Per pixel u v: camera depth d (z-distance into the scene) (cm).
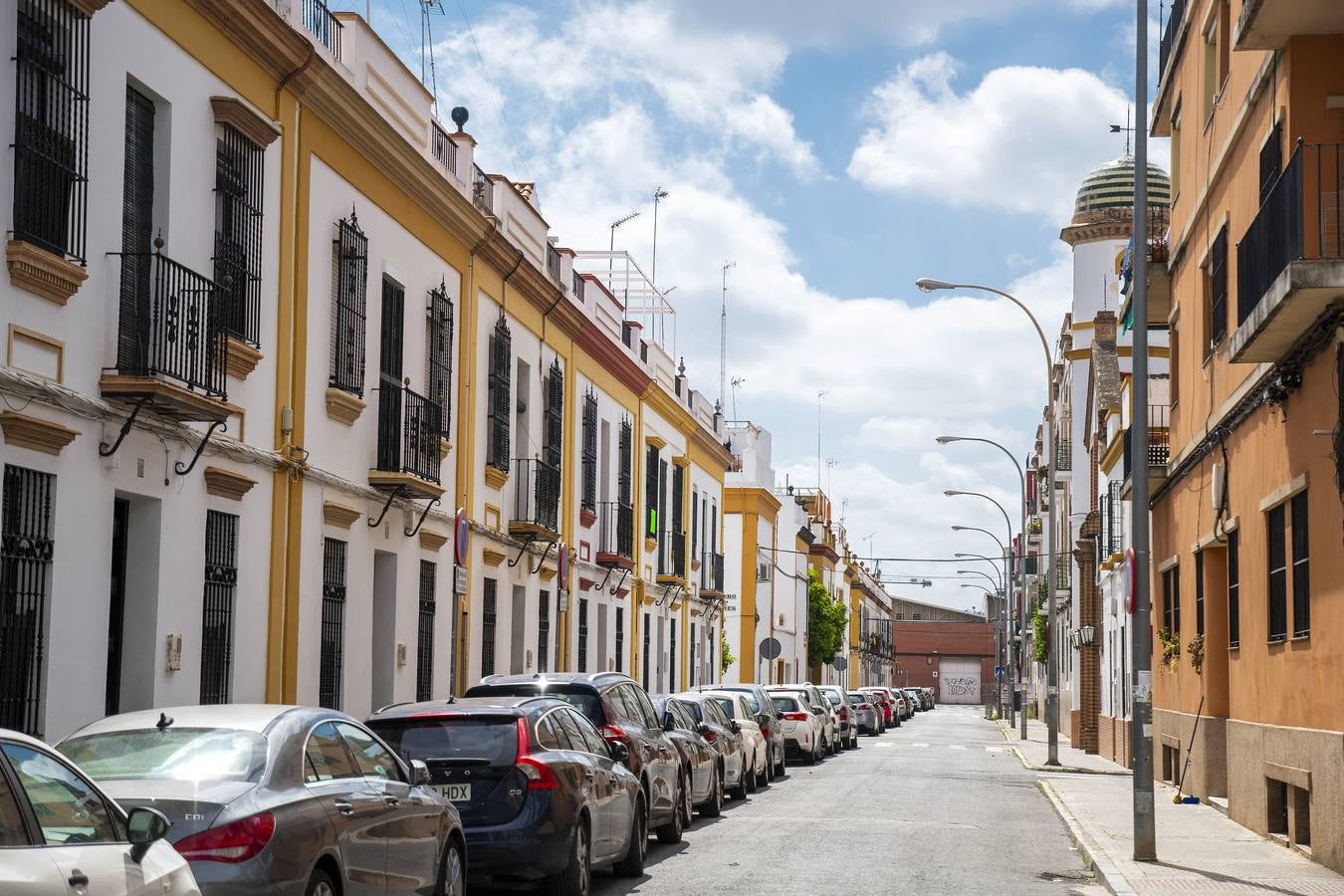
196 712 887
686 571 4244
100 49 1308
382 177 2031
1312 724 1531
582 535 3153
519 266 2611
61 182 1228
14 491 1196
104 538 1316
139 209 1414
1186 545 2373
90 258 1284
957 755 3903
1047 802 2342
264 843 780
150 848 676
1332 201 1511
